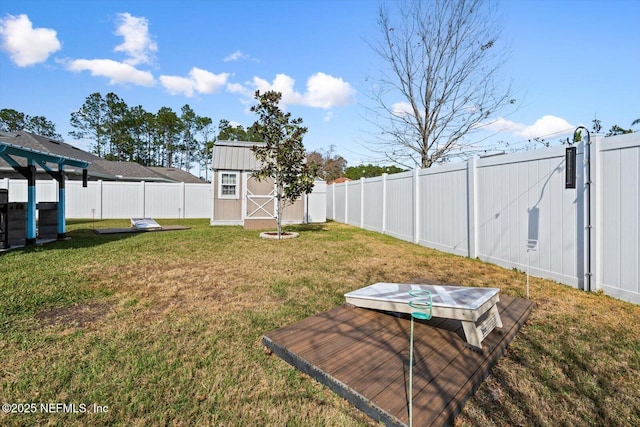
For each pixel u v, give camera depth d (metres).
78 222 13.23
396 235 9.27
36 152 6.81
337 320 2.91
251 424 1.70
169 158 43.78
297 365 2.22
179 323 3.02
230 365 2.29
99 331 2.80
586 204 4.09
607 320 3.11
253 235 9.49
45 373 2.12
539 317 3.21
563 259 4.42
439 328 2.71
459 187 6.65
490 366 2.19
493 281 4.59
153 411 1.78
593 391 1.99
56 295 3.70
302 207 14.19
